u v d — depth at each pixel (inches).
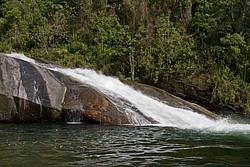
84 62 808.9
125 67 815.1
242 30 786.2
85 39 893.8
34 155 246.2
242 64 744.3
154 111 499.2
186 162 232.1
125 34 849.5
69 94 477.4
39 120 454.9
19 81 462.3
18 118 450.3
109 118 453.4
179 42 800.9
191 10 904.3
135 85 609.6
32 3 970.7
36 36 884.6
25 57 698.2
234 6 812.0
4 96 445.1
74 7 979.9
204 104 724.7
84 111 454.9
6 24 914.7
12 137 329.7
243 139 337.4
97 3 956.0
